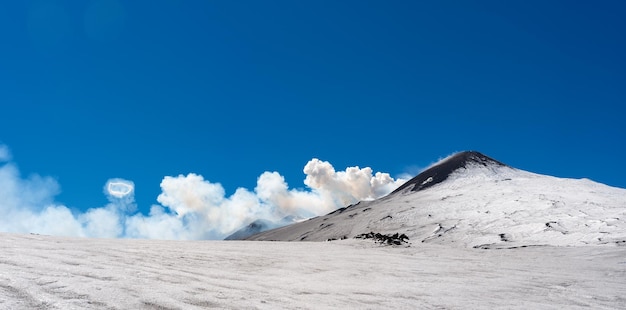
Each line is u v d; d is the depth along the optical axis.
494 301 7.38
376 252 18.61
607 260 16.42
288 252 15.70
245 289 6.52
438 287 8.77
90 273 6.16
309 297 6.50
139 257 9.77
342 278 9.52
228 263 10.62
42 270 6.00
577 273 12.33
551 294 8.42
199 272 8.19
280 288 7.16
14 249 8.50
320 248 19.20
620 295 8.41
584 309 6.93
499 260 16.52
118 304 4.41
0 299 4.13
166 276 6.84
